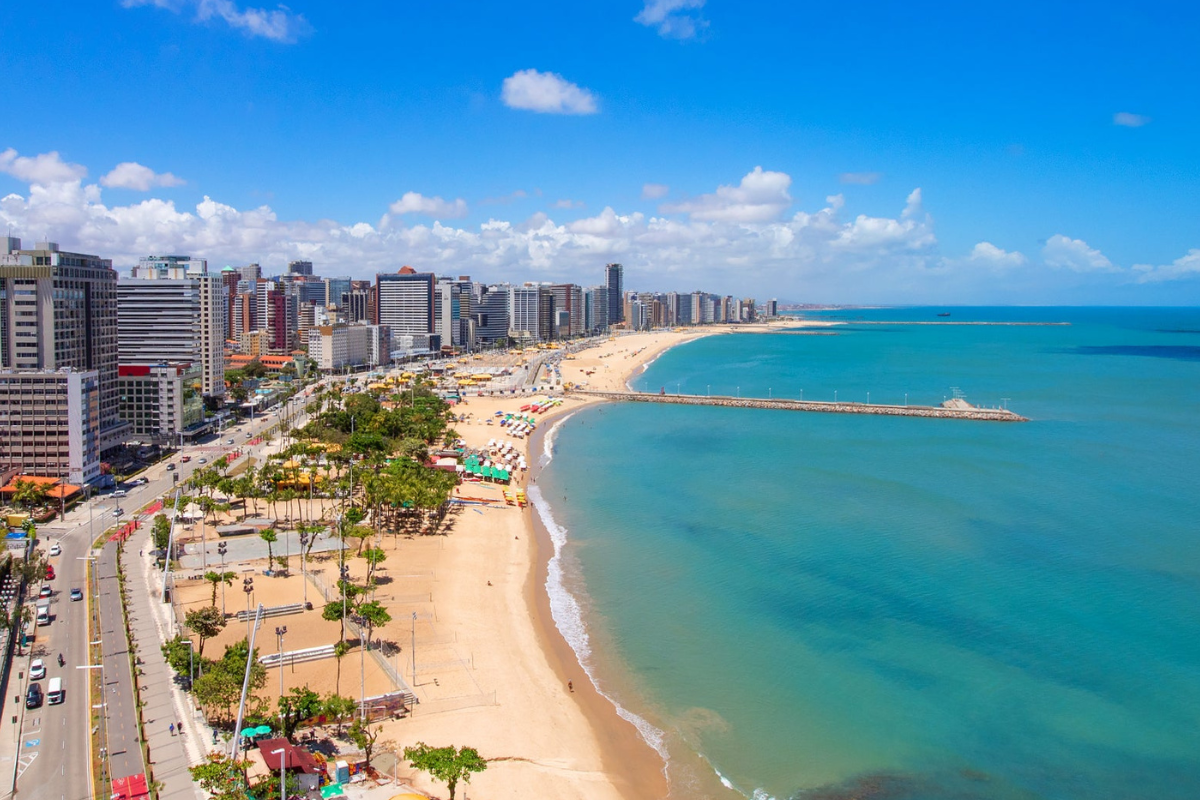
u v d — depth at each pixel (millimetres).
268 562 166500
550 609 149500
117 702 108938
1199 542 183250
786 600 153250
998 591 156000
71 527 188750
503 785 97375
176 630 131000
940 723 112125
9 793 88562
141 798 88250
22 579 150500
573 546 185625
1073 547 181125
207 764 89812
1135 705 115938
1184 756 104500
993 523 199625
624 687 121625
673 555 178875
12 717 104625
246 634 132625
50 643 126188
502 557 177000
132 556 169250
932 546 182500
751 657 131000
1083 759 104125
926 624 142250
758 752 105750
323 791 90938
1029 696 118688
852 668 127250
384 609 132000
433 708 112812
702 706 116688
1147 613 145500
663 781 99812
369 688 116562
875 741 108125
